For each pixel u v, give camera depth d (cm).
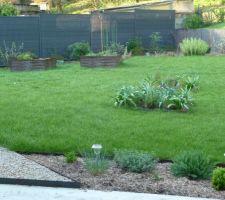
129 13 2425
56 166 639
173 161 654
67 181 568
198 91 1214
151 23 2502
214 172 565
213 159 682
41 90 1238
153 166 625
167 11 2550
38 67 1736
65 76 1516
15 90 1242
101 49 2297
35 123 863
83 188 561
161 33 2548
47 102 1059
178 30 2583
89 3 4453
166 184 576
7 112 950
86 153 666
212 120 902
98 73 1581
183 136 789
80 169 626
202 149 727
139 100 1011
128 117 915
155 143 751
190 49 2269
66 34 2211
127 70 1655
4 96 1145
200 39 2441
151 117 916
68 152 697
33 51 2139
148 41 2500
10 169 614
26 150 722
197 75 1469
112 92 1191
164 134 800
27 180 573
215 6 3878
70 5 4462
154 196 537
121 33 2408
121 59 1852
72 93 1183
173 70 1641
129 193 546
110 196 536
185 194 547
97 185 569
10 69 1759
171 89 1023
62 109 980
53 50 2184
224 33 2447
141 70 1650
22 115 923
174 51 2506
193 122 884
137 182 580
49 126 843
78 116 920
